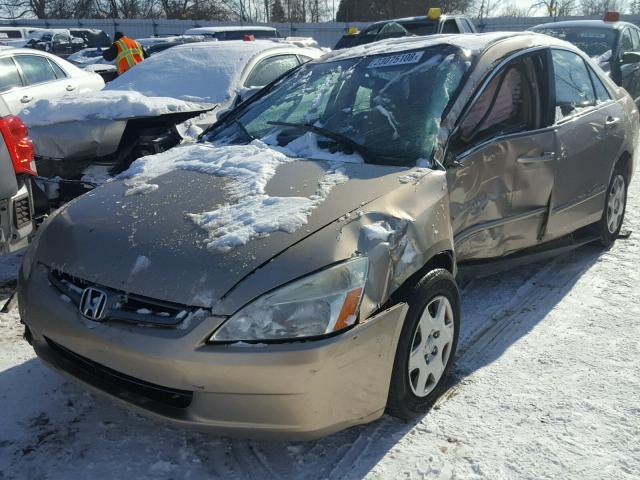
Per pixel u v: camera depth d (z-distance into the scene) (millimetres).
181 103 4969
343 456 2504
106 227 2629
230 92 5699
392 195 2674
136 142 4902
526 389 2955
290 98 3807
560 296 3998
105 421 2744
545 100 3822
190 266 2293
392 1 40812
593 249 4844
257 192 2721
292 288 2201
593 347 3340
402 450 2533
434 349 2773
